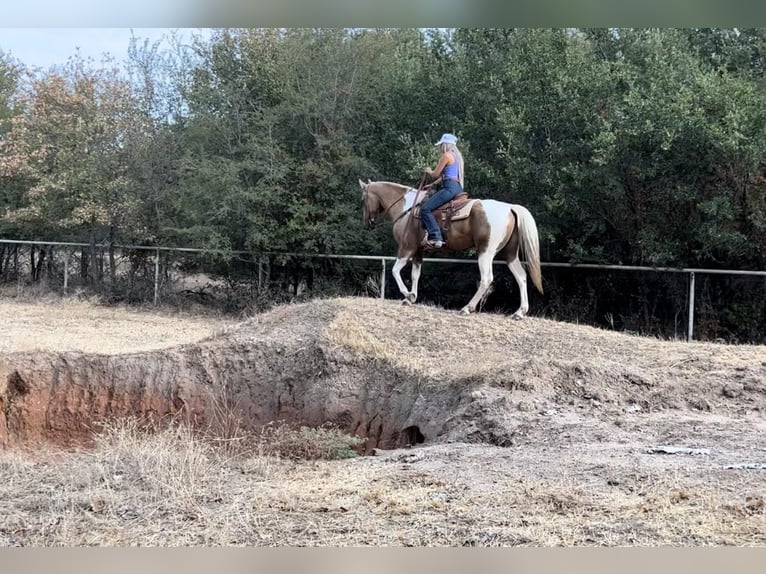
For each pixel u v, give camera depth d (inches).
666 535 207.8
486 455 295.9
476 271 766.5
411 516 225.1
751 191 640.4
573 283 735.7
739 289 678.5
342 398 437.7
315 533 212.7
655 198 669.9
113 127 851.4
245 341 480.4
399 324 488.4
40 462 305.7
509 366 397.4
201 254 779.4
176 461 269.3
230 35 849.5
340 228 776.3
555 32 706.2
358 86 809.5
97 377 461.7
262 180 773.9
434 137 769.6
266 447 348.5
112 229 844.6
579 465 275.0
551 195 693.9
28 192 844.0
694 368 416.8
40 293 824.9
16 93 965.2
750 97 632.4
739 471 264.1
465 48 777.6
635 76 689.6
